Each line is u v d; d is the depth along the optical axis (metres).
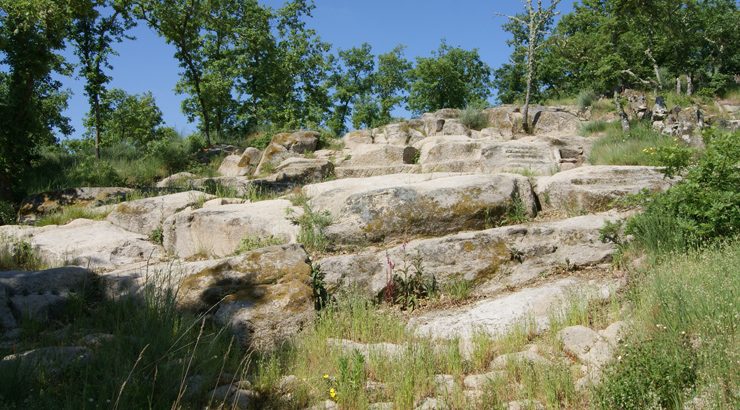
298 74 36.06
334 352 5.55
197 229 9.77
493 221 8.97
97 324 6.48
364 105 49.97
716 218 6.82
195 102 31.86
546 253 7.93
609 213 8.65
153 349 5.19
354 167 17.64
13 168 16.62
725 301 4.80
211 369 5.17
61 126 29.14
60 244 9.92
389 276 7.65
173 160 21.30
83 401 4.05
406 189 9.04
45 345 5.82
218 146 24.47
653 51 30.47
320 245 8.66
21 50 16.89
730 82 33.38
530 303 6.67
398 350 5.55
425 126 24.56
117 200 13.54
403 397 4.54
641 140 17.38
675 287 5.35
